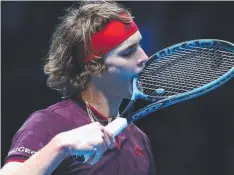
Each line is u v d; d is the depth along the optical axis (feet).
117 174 22.88
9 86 64.28
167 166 67.00
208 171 66.90
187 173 67.05
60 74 23.63
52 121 22.18
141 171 23.82
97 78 23.09
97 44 22.70
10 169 20.42
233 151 66.90
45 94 64.59
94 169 22.15
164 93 26.53
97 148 18.88
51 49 24.23
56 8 64.03
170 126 67.46
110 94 23.41
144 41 64.64
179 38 65.00
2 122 63.87
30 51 64.54
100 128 19.25
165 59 27.43
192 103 67.56
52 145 18.94
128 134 24.34
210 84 25.25
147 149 25.04
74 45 23.16
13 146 21.52
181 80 26.91
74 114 22.86
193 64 27.43
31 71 64.54
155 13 64.85
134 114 24.20
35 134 21.53
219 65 27.35
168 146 67.26
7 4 63.67
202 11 65.57
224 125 67.21
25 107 64.39
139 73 25.07
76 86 23.24
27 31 64.34
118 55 22.79
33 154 20.70
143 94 24.45
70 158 21.75
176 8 65.10
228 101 67.36
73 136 18.93
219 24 65.72
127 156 23.54
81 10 23.27
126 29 22.86
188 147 67.31
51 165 18.97
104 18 22.74
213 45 27.30
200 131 67.31
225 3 65.62
